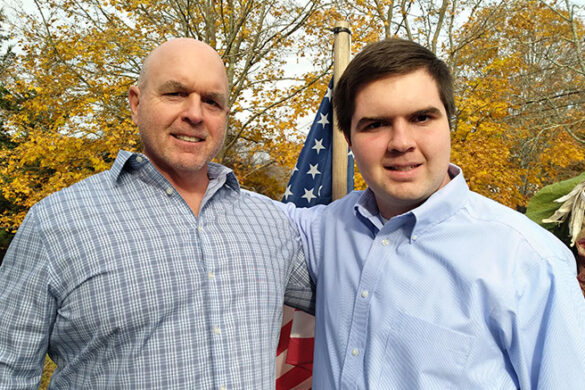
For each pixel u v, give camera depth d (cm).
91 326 128
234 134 1006
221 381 133
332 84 272
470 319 116
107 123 775
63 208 134
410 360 120
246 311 143
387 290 129
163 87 146
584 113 922
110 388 128
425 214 125
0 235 1232
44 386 606
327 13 861
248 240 154
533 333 115
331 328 142
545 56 1005
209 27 927
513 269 116
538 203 185
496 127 805
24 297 128
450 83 126
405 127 121
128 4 840
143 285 130
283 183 1066
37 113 799
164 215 142
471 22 1104
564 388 107
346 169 266
